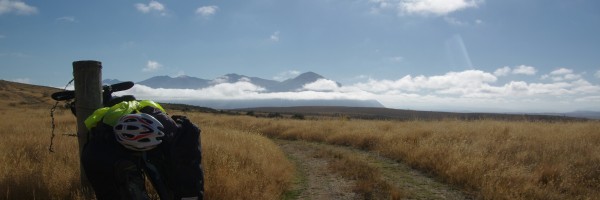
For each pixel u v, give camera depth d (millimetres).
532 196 7047
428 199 7215
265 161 9055
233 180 6719
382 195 7414
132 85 4660
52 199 5434
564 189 7629
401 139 13250
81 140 5543
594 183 7918
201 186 3705
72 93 4977
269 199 6633
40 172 6320
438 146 10797
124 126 3428
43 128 14641
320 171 9789
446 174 8578
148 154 3717
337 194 7574
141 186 3646
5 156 7203
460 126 16109
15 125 16531
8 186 5445
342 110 158500
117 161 3531
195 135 3773
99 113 3795
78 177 6215
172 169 3666
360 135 14938
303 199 7285
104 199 3627
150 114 3701
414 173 9398
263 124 22531
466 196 7391
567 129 14867
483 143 11453
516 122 18719
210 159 7820
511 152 10508
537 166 8797
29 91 107312
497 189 7148
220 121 24531
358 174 9070
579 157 9570
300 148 14391
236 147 10094
